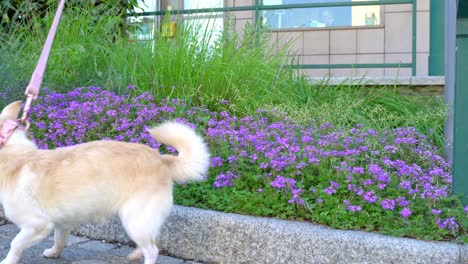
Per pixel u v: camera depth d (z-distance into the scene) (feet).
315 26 13.91
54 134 7.40
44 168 5.17
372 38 13.41
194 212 6.09
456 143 6.34
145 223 5.23
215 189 6.73
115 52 9.62
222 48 9.33
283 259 5.76
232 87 8.70
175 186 6.74
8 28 11.28
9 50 9.61
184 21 10.04
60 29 10.16
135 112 7.99
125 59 9.31
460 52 6.33
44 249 6.08
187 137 5.51
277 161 6.56
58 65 9.23
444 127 7.79
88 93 8.36
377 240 5.55
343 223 5.92
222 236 5.94
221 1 13.94
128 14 12.16
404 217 5.85
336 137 7.22
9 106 5.61
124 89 8.84
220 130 7.27
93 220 5.34
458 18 6.29
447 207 6.10
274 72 9.38
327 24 13.83
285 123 7.98
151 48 9.43
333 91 9.52
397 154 7.31
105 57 9.66
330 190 6.17
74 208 5.18
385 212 6.06
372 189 6.30
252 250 5.85
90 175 5.17
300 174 6.66
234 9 11.25
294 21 14.03
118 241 6.35
